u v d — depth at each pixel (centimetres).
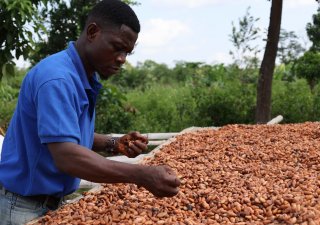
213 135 541
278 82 1153
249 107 880
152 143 625
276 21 766
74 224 248
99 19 221
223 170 361
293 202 263
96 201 291
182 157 420
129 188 311
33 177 232
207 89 959
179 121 919
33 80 222
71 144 209
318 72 1016
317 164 380
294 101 917
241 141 491
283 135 521
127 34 221
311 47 1142
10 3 509
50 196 247
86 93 236
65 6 779
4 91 815
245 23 896
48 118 210
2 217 246
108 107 808
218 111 884
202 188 309
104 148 288
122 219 256
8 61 544
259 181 320
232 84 934
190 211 267
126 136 288
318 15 1105
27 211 244
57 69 219
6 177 238
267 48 777
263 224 242
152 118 986
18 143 235
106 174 211
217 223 248
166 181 212
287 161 396
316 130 548
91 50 225
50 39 785
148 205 274
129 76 1786
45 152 230
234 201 275
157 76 2017
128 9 223
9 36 521
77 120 218
